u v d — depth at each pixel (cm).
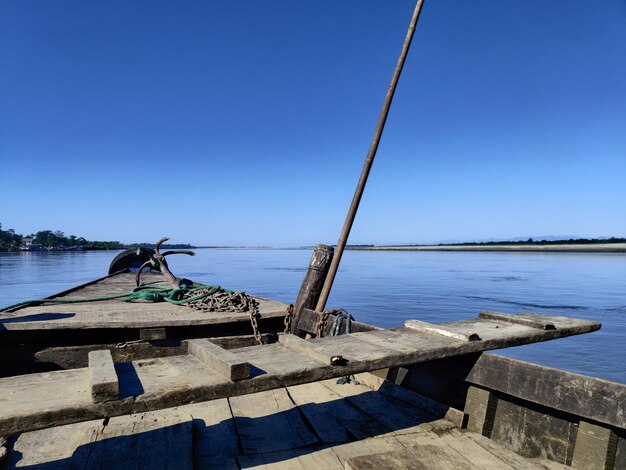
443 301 2014
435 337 324
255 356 274
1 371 431
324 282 524
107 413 200
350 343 304
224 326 527
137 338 479
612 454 257
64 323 436
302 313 514
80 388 218
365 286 2784
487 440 311
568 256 8788
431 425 338
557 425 291
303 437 321
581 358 1056
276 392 415
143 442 303
